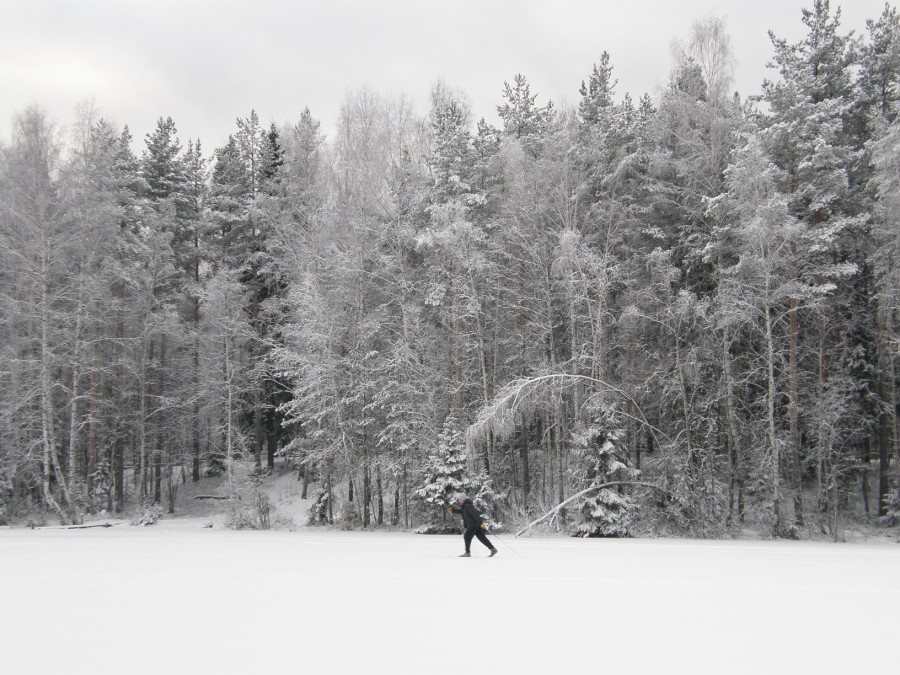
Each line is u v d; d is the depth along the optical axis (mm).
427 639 6062
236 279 37906
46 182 31844
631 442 33406
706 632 6391
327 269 33125
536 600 8352
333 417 31562
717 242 27281
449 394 30578
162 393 41375
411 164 33906
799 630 6504
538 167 31250
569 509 27766
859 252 30688
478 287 33031
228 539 22719
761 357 27156
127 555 15383
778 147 28719
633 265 30531
